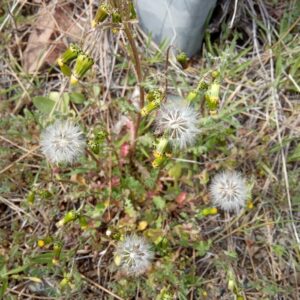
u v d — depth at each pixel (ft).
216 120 0.60
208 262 0.59
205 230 0.60
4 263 0.55
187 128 0.46
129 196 0.58
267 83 0.65
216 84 0.45
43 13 0.66
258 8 0.68
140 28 0.64
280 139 0.62
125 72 0.65
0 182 0.59
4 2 0.65
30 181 0.59
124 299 0.56
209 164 0.60
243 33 0.68
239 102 0.62
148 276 0.55
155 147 0.46
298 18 0.65
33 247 0.57
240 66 0.64
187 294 0.57
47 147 0.49
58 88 0.64
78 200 0.60
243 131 0.63
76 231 0.58
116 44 0.64
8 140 0.60
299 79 0.65
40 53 0.65
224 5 0.64
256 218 0.59
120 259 0.51
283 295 0.59
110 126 0.62
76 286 0.55
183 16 0.59
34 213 0.59
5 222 0.59
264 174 0.62
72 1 0.66
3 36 0.65
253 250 0.60
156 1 0.59
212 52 0.64
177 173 0.58
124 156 0.58
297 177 0.62
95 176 0.59
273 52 0.66
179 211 0.60
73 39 0.65
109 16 0.49
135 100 0.62
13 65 0.64
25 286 0.57
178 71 0.64
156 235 0.56
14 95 0.64
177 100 0.59
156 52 0.65
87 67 0.43
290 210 0.60
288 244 0.60
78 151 0.49
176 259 0.57
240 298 0.51
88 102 0.60
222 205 0.53
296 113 0.64
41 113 0.60
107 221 0.58
